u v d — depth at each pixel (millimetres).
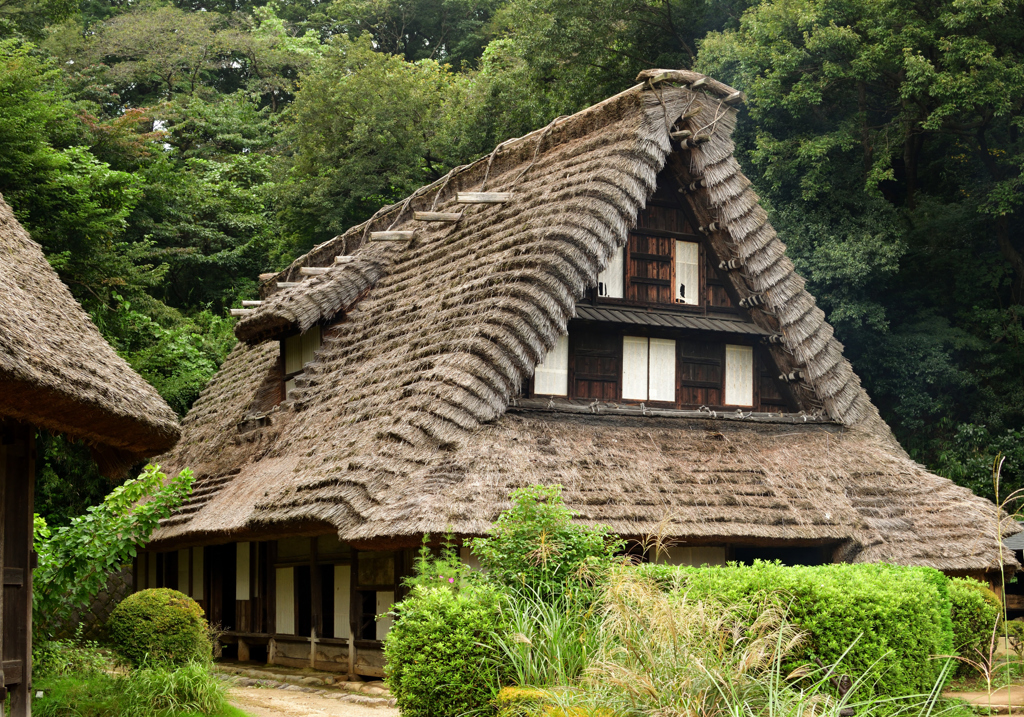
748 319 14734
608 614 7152
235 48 42250
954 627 10633
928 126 21297
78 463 20906
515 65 29422
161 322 24688
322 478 11555
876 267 22422
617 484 11312
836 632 7559
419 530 9727
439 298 13508
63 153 22516
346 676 12539
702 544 11602
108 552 9977
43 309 7992
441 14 43500
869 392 24125
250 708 10227
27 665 7668
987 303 25078
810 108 23422
